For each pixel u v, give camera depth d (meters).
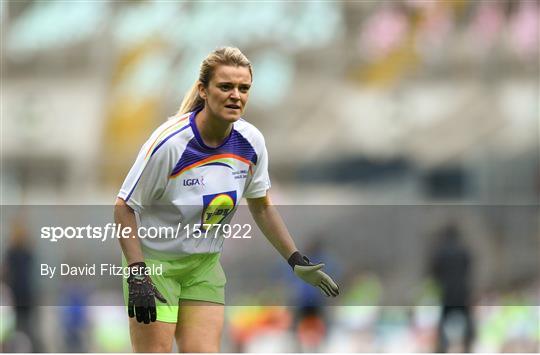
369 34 74.88
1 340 27.58
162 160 10.91
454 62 71.62
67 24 78.00
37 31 77.94
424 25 73.12
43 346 28.08
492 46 70.81
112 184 72.81
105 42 76.75
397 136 70.62
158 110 74.12
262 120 73.50
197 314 11.50
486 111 69.12
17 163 73.19
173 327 11.29
